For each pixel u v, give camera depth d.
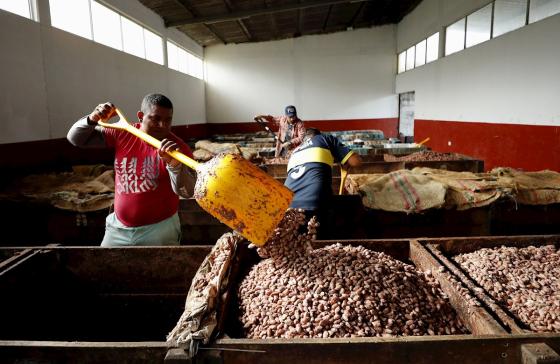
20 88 4.52
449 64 8.75
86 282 1.85
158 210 1.95
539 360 0.95
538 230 3.17
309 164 2.60
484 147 7.33
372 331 1.22
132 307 1.85
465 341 1.03
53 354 1.06
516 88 6.28
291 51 13.10
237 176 1.32
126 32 7.78
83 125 1.88
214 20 9.59
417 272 1.57
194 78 12.15
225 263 1.47
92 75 6.19
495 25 6.99
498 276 1.57
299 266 1.47
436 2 9.41
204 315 1.18
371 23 12.72
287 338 1.10
